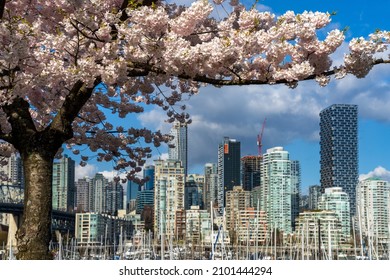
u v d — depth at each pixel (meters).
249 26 12.23
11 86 11.88
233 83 12.20
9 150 18.17
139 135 19.11
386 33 11.95
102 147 18.67
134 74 12.45
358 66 12.14
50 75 11.52
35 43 11.93
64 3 11.82
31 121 12.57
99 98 17.94
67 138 12.54
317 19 12.02
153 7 11.74
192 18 11.47
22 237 11.84
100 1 11.38
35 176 12.06
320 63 12.35
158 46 11.38
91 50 11.52
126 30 11.38
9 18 11.55
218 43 11.44
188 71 11.81
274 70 12.19
